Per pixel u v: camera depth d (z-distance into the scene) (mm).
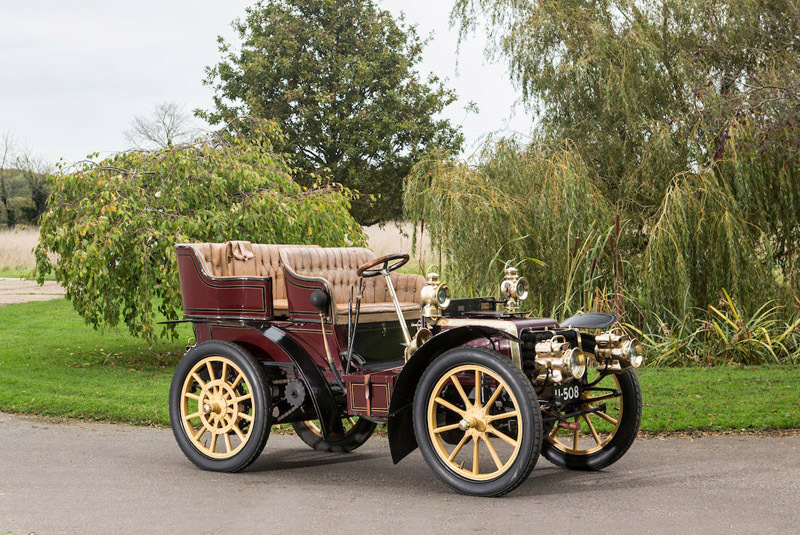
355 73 28078
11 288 26719
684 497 5016
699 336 11609
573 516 4625
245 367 5855
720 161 11977
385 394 5410
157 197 11336
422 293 5438
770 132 11531
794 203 11961
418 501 5051
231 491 5363
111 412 8133
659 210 12219
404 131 28156
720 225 11633
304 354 5836
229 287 6145
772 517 4559
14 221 51000
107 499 5148
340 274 6633
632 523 4473
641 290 12031
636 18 13828
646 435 6965
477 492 5059
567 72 13547
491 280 11945
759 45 13078
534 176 12383
